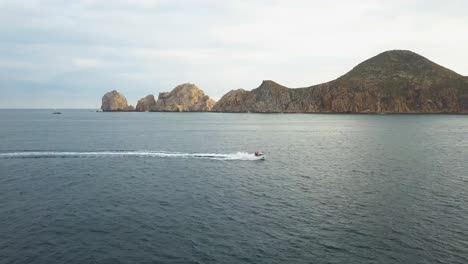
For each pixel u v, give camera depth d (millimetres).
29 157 66938
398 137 105500
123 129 139125
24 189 42938
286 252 25750
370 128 142000
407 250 26078
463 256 25125
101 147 81375
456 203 36938
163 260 24562
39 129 135875
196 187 44156
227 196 40031
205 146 85125
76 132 123000
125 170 55031
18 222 31438
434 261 24453
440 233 29047
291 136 112375
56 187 44031
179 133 122000
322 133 122562
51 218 32531
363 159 65438
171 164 60406
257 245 26891
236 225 30891
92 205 36469
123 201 38000
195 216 33188
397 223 31297
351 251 25922
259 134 119688
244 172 53656
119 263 24172
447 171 53406
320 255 25312
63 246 26641
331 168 56688
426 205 36344
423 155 69500
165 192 41750
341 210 34875
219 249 26219
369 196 39844
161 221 31859
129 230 29750
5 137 102625
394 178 48812
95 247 26531
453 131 124750
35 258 24766
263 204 36938
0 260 24406
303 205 36531
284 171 54375
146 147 82062
